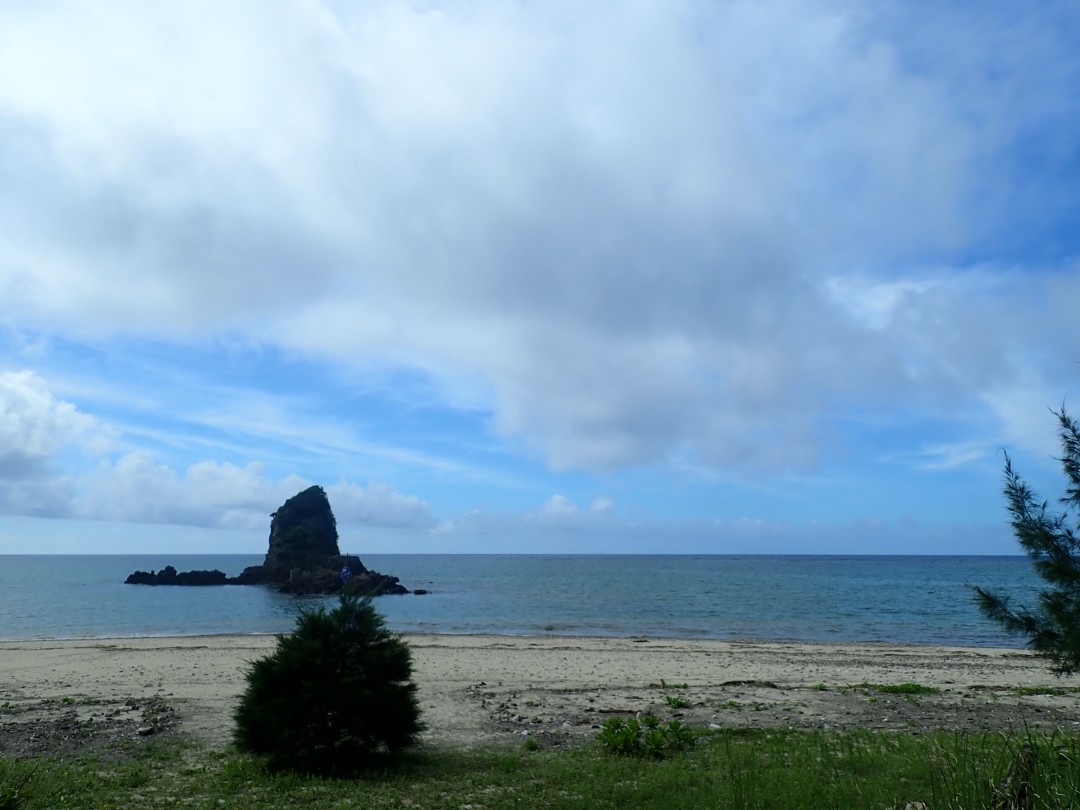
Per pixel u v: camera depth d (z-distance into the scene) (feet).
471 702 58.85
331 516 349.61
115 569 542.57
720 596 244.22
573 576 409.49
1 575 423.23
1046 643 31.45
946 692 63.10
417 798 31.96
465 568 546.26
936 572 447.83
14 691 64.54
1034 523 31.83
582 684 67.62
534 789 33.30
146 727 47.91
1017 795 20.26
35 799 30.22
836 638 128.06
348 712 37.68
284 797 32.22
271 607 211.41
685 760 38.01
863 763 33.96
